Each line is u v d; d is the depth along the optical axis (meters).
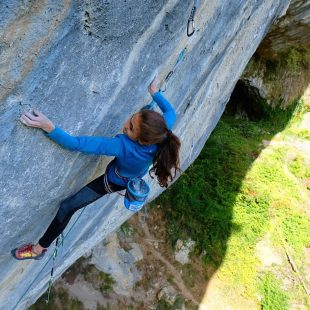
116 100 3.52
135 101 3.96
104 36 2.81
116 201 5.91
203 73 6.00
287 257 13.55
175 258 12.77
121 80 3.37
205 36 4.94
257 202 14.48
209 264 13.09
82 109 3.13
